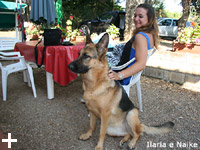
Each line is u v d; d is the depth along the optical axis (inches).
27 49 146.6
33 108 131.8
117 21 405.7
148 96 160.9
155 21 94.7
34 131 103.8
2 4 267.1
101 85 81.7
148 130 92.3
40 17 188.4
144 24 93.9
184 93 165.5
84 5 682.8
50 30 136.2
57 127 109.0
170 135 104.6
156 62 201.0
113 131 94.9
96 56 80.8
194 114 128.1
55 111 128.7
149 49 90.8
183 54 176.7
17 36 300.4
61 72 128.4
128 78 101.6
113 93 84.6
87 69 82.3
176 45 190.5
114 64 109.7
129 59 96.7
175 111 133.0
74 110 131.5
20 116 119.7
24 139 96.1
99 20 423.2
